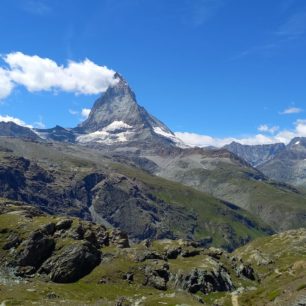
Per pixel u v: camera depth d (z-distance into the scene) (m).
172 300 151.75
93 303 175.50
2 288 189.00
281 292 175.62
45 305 166.25
